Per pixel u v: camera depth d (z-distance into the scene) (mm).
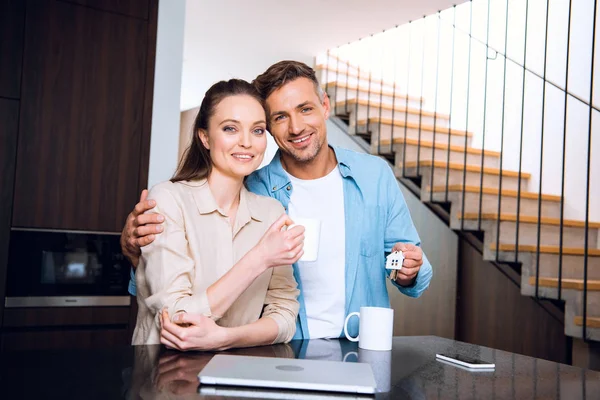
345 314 1841
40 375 973
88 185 2865
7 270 2676
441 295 4684
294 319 1479
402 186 4879
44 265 2754
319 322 1819
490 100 4777
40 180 2762
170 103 3070
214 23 4621
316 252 1339
